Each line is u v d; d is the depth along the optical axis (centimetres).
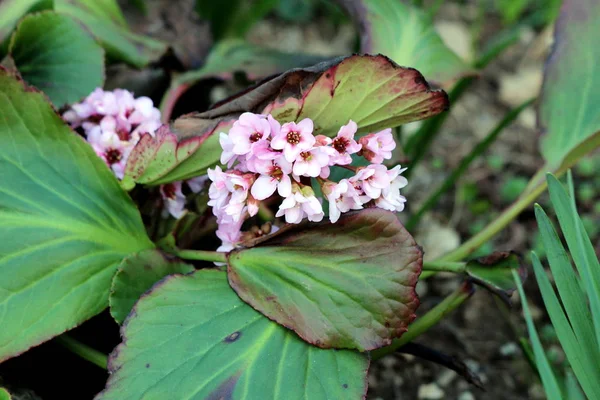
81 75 68
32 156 61
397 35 71
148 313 57
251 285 58
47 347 65
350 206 57
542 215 57
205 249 67
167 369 56
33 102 60
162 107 72
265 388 56
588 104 68
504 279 60
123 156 64
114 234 61
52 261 59
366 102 59
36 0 69
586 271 55
